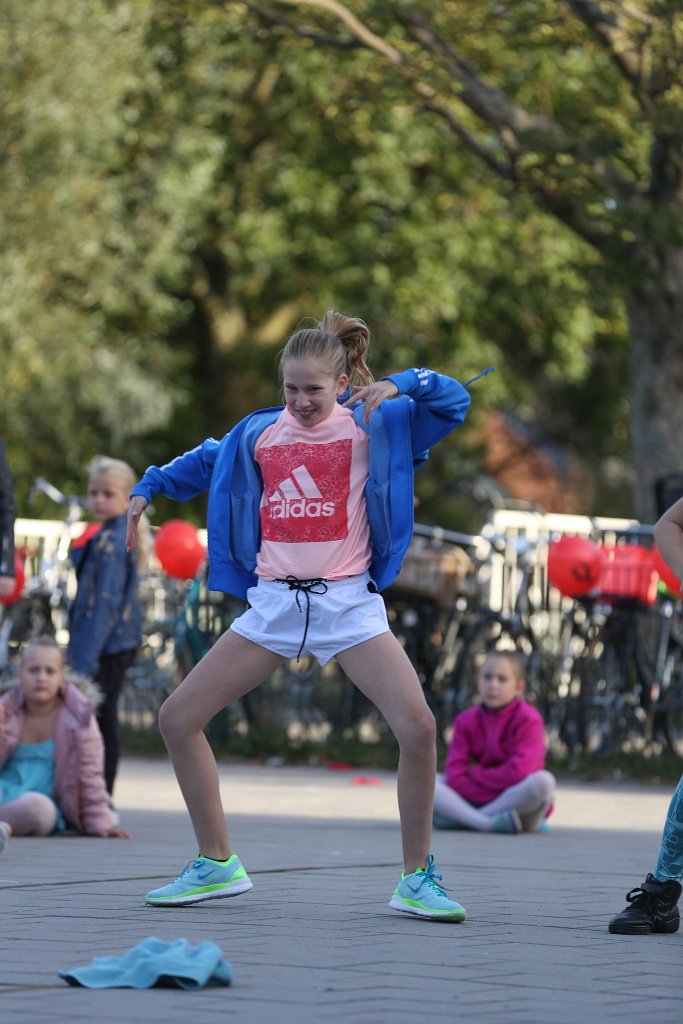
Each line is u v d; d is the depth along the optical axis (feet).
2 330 192.95
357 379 44.86
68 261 192.44
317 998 31.63
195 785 44.14
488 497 114.32
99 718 70.49
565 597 108.27
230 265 236.84
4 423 205.26
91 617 70.08
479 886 50.60
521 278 226.38
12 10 177.58
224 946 37.63
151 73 185.68
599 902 47.03
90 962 35.35
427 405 42.80
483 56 135.33
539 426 294.25
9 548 63.72
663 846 41.63
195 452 45.78
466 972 34.76
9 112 181.37
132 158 203.21
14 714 66.18
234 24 139.74
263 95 218.18
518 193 129.90
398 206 214.90
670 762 103.96
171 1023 29.09
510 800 70.85
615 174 126.52
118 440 210.59
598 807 85.87
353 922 41.63
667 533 40.75
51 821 64.54
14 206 187.21
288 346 43.06
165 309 211.61
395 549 42.93
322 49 134.51
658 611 106.22
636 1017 30.48
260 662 43.24
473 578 111.24
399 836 67.46
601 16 118.93
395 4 122.11
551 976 34.60
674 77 115.44
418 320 227.40
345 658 42.63
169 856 57.62
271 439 43.50
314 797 87.86
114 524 71.46
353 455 42.96
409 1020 29.58
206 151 203.51
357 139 192.44
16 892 46.75
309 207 216.54
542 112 175.52
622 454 293.43
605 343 260.83
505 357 252.62
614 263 128.57
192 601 115.85
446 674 111.34
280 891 47.96
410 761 42.24
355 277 226.58
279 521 42.98
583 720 107.04
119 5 178.29
